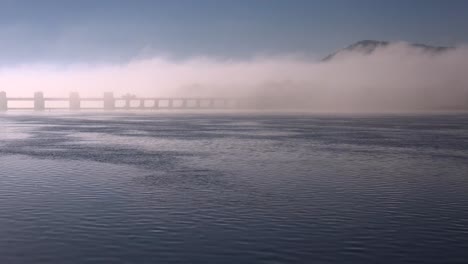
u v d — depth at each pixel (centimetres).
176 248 1845
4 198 2775
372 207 2566
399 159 4984
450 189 3152
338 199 2783
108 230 2088
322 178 3612
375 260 1731
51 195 2869
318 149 6078
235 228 2125
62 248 1841
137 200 2717
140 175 3719
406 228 2144
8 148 6056
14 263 1686
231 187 3180
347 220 2280
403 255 1784
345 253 1802
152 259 1727
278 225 2178
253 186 3225
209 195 2881
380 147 6431
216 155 5281
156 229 2103
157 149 5978
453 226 2181
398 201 2738
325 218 2314
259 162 4634
